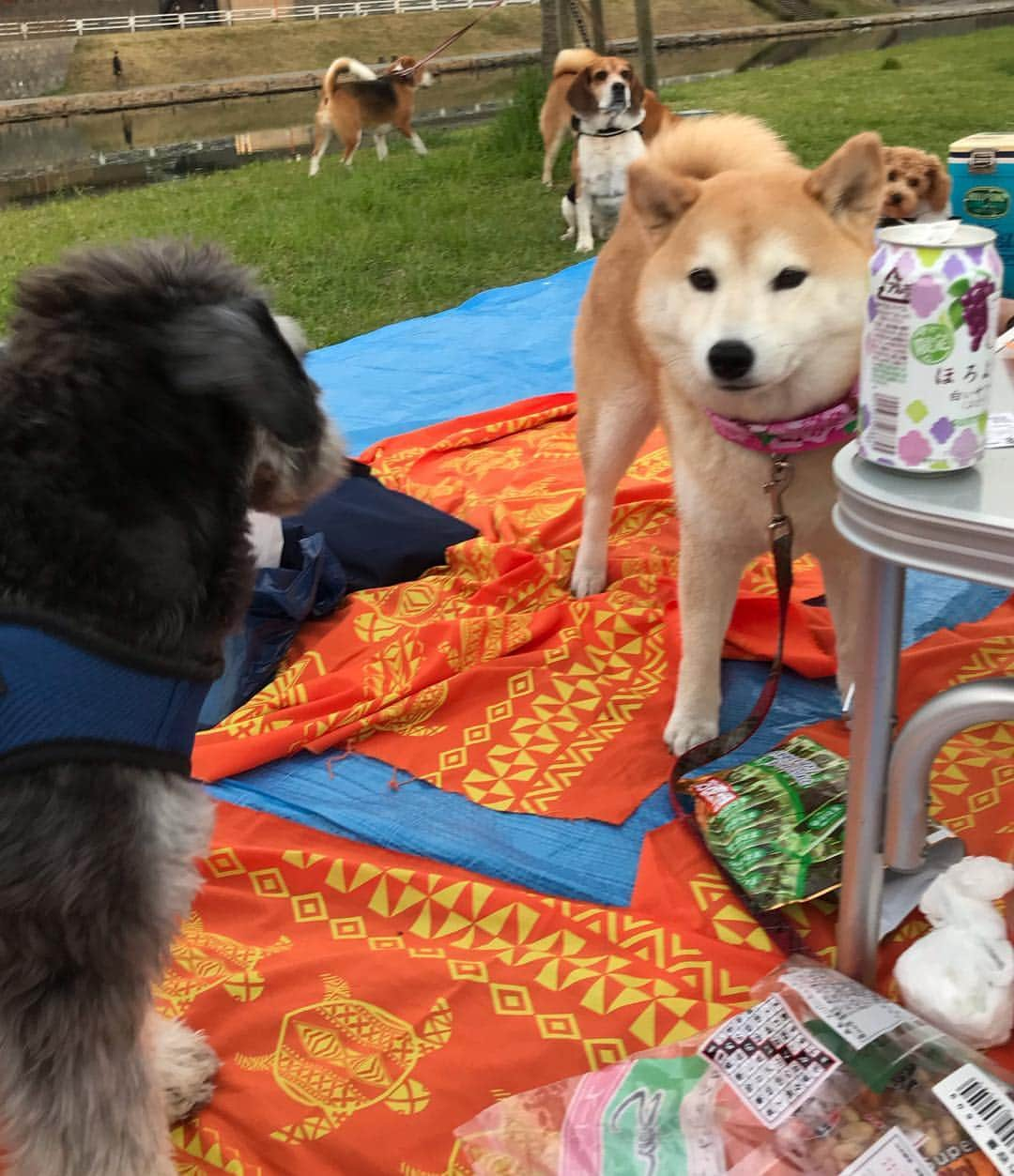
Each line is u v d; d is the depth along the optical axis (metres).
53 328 1.53
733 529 2.61
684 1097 1.78
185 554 1.56
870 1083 1.71
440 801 2.70
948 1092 1.65
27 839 1.42
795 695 3.02
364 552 3.69
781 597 2.50
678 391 2.63
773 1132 1.69
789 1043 1.79
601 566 3.56
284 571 3.31
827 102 14.40
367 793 2.74
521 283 7.50
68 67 34.72
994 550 1.43
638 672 3.11
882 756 1.81
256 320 1.58
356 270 8.35
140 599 1.51
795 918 2.25
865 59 21.77
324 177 12.29
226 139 19.20
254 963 2.23
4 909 1.44
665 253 2.53
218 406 1.62
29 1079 1.54
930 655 2.96
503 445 4.73
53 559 1.45
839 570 2.68
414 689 3.03
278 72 35.59
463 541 3.80
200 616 1.61
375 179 11.70
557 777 2.73
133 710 1.50
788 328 2.29
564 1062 1.97
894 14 42.72
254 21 40.56
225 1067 2.02
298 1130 1.89
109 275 1.61
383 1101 1.93
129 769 1.52
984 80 15.98
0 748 1.41
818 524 2.54
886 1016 1.82
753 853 2.33
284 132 19.50
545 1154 1.75
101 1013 1.55
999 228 3.56
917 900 2.18
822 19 41.28
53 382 1.48
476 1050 2.01
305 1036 2.06
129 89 31.69
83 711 1.45
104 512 1.48
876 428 1.56
